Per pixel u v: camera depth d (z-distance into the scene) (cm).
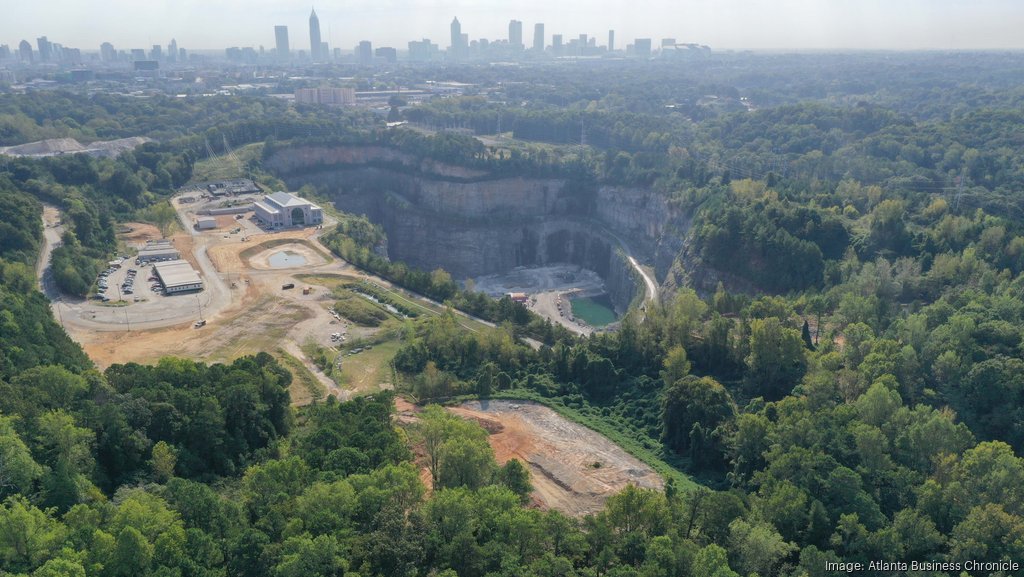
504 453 14400
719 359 17950
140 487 10750
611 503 10381
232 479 12400
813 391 14512
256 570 8575
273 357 19438
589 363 17962
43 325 16688
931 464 11988
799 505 10488
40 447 10506
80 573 7694
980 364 14538
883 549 9875
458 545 9038
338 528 9144
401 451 11875
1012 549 9688
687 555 9162
